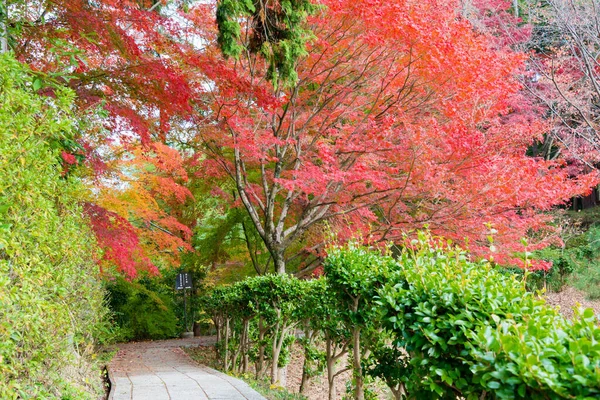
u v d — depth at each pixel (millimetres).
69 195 4879
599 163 14898
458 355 2500
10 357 2969
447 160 8133
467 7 14594
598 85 11711
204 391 6191
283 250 10836
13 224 3062
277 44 6945
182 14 8781
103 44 6492
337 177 8453
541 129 9484
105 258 7598
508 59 8719
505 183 7777
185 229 12094
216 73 7137
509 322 2264
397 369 4102
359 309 4777
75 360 5285
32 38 5953
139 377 7461
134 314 18109
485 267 3127
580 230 16547
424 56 8352
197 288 19797
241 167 11633
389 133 8406
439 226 8453
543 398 1853
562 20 12414
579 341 1872
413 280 3047
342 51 9562
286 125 10391
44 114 3643
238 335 10766
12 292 2693
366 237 9453
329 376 6582
